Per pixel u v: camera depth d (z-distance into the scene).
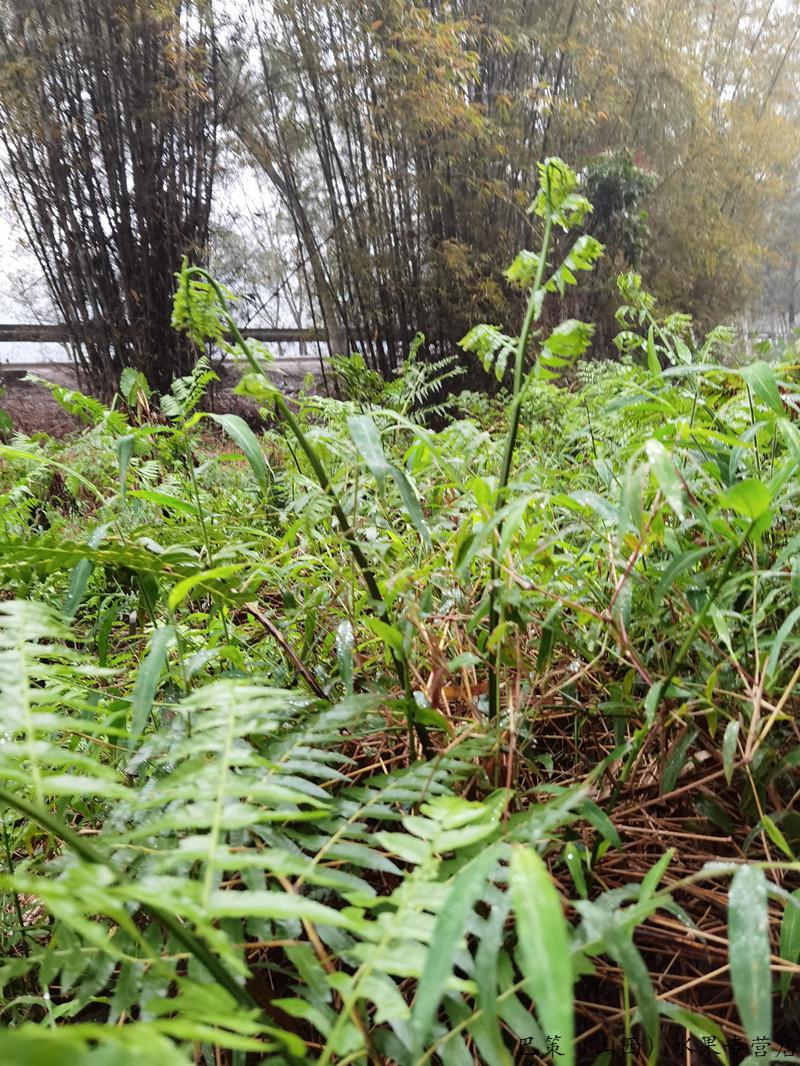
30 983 0.70
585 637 0.85
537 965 0.28
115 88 6.10
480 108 7.09
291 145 7.15
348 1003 0.38
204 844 0.38
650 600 0.83
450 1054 0.47
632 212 7.67
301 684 0.94
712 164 9.46
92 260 6.30
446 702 0.84
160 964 0.34
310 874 0.37
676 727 0.81
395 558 1.11
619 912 0.48
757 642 0.74
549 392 2.17
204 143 6.71
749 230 9.95
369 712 0.79
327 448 1.00
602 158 7.49
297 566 0.98
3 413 2.12
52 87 5.98
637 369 1.49
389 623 0.80
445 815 0.48
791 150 10.15
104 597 1.16
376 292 7.23
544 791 0.69
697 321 8.67
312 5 6.44
